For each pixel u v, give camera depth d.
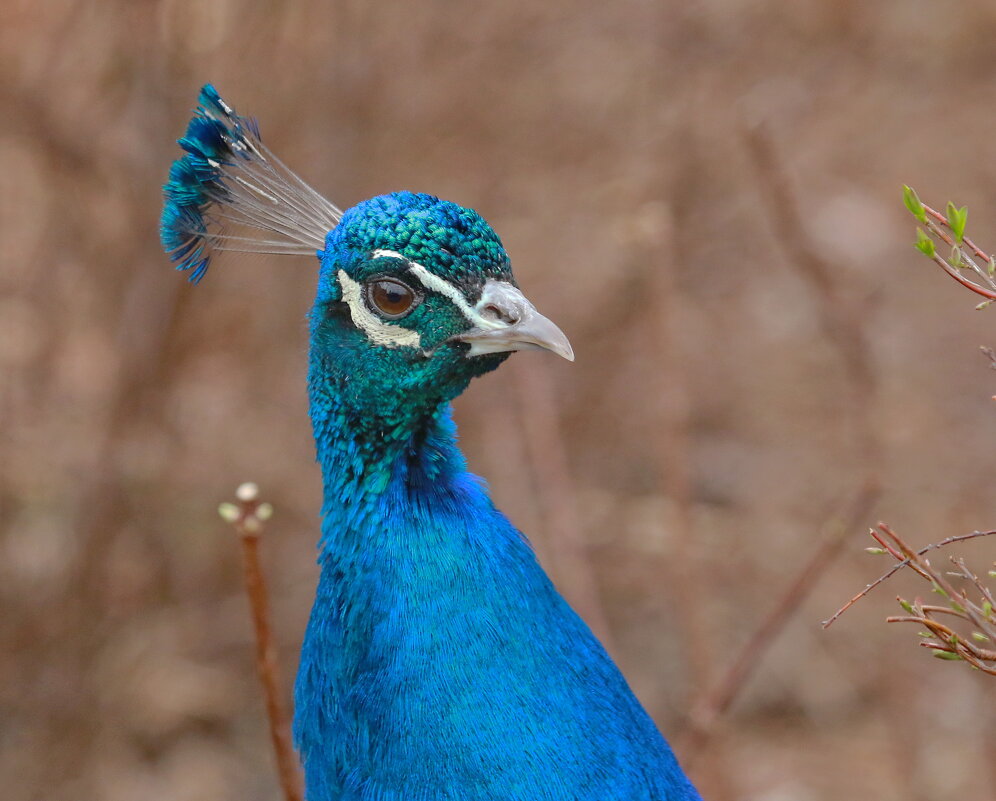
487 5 13.04
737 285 14.35
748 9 14.73
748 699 11.59
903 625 11.62
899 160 16.06
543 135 13.55
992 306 14.82
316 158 11.56
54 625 10.80
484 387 12.15
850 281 14.36
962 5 17.77
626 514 11.65
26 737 10.82
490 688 4.84
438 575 4.96
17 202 12.08
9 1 11.34
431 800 4.83
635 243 10.91
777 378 13.73
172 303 10.88
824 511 12.34
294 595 11.52
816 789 10.75
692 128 13.63
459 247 5.14
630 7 13.93
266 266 11.73
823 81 15.42
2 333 11.43
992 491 12.37
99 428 10.93
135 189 10.94
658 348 8.94
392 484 5.14
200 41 10.98
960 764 10.69
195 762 10.96
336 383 5.29
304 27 11.41
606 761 4.88
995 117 16.59
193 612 11.25
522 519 11.11
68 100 11.19
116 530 10.77
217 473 11.39
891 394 13.38
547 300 12.84
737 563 11.95
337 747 5.07
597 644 5.12
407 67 12.45
